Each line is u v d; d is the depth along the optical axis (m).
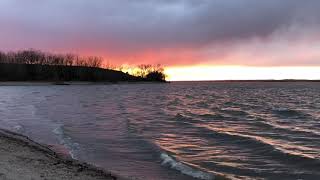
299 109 51.53
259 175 14.06
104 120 33.81
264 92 129.50
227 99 81.38
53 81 175.38
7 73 170.25
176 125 30.50
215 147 20.03
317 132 27.14
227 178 13.53
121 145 20.36
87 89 132.75
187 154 18.14
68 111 43.44
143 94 103.06
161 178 13.57
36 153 16.61
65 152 18.11
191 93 117.00
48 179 11.98
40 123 30.11
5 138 20.72
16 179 11.72
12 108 45.50
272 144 20.75
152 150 18.92
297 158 16.98
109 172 14.10
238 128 29.12
